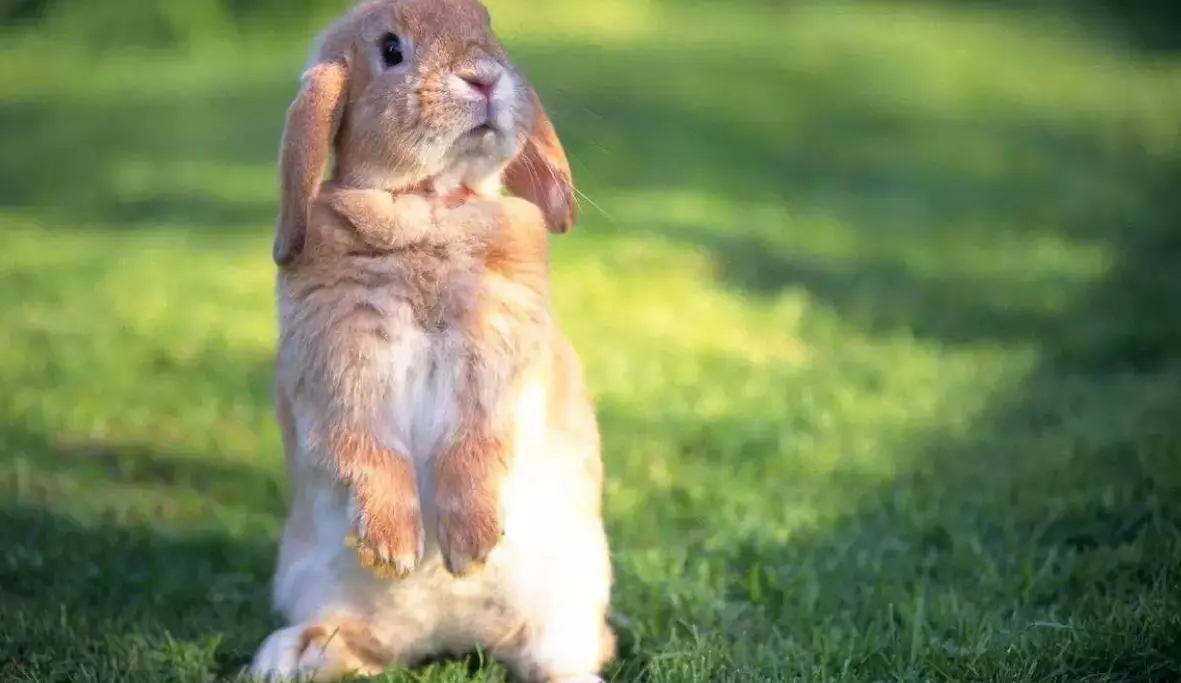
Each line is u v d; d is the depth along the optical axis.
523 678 5.71
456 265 5.30
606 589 5.78
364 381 5.24
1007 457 8.61
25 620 6.23
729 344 11.74
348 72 5.48
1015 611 6.18
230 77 23.73
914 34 28.11
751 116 21.38
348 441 5.25
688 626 6.27
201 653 5.88
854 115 22.16
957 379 10.67
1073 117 23.31
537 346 5.42
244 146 19.88
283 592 5.77
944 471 8.42
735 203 17.39
